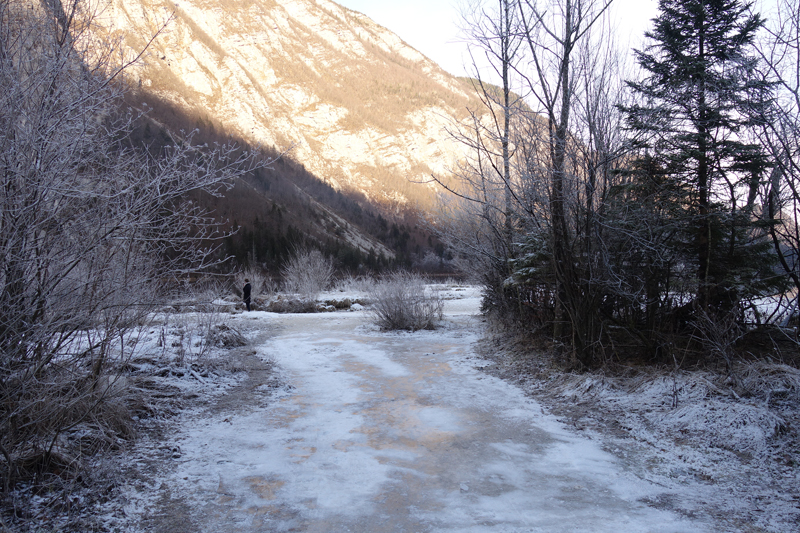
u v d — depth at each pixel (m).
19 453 3.57
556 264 7.50
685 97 6.78
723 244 7.01
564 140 7.05
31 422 3.67
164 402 5.79
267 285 25.86
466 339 11.37
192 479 3.87
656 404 5.55
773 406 5.07
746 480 3.90
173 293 5.48
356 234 101.50
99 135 3.96
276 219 78.31
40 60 3.70
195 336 9.33
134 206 3.78
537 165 7.48
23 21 3.75
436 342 11.09
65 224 3.73
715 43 6.91
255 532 3.10
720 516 3.34
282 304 19.33
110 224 3.78
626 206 6.92
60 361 4.06
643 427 5.09
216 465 4.17
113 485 3.64
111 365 4.78
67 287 3.82
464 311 18.09
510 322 10.27
